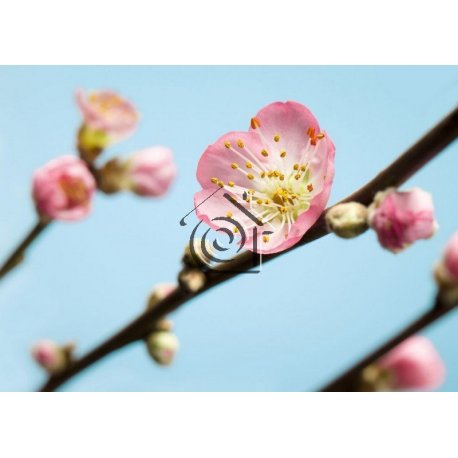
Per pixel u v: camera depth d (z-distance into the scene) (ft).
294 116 0.86
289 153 0.86
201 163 0.87
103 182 0.96
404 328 0.84
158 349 0.91
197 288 0.85
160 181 0.97
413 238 0.79
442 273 0.82
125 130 0.95
